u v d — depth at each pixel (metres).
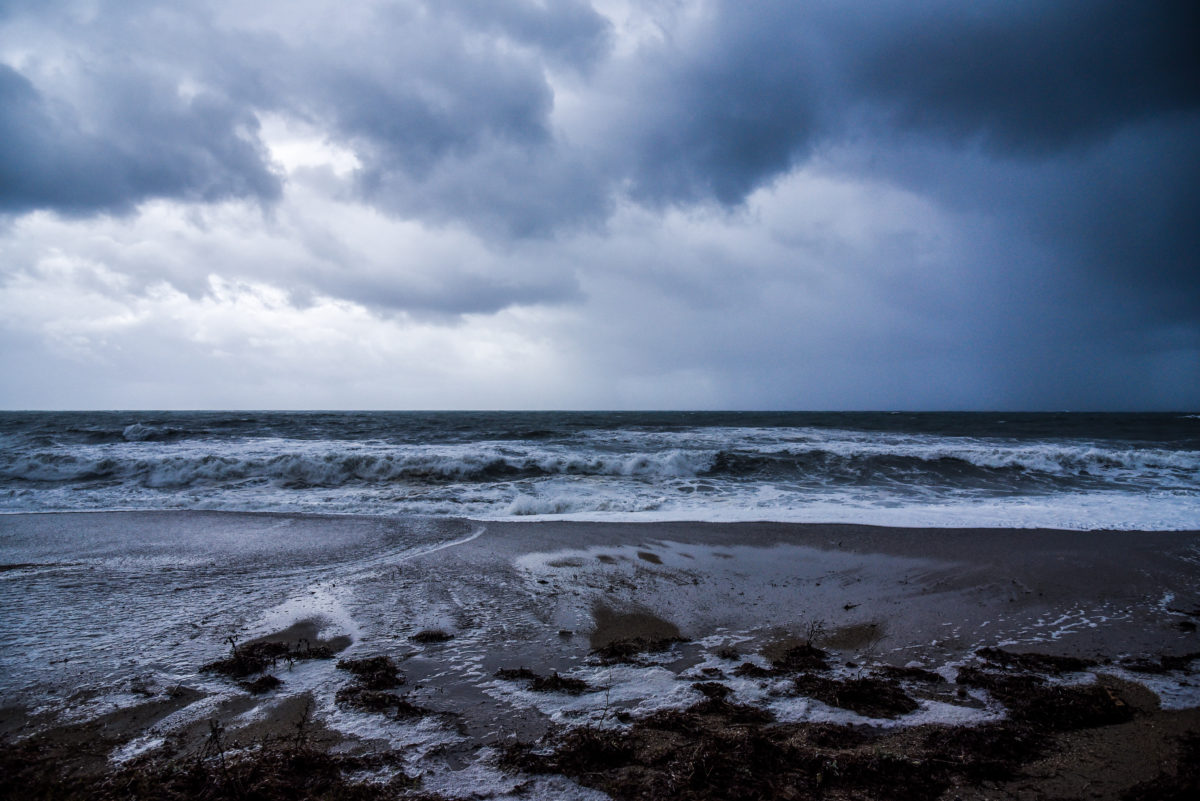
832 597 5.89
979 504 11.41
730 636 4.85
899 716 3.45
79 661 4.18
